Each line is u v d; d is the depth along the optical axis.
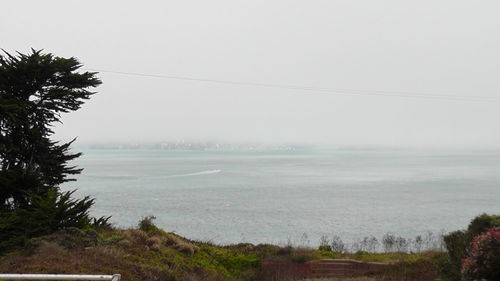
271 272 18.52
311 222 64.44
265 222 64.12
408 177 166.75
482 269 11.25
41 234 14.69
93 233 15.52
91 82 19.22
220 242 48.66
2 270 11.12
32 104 18.06
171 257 16.25
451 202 90.19
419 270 17.44
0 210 15.88
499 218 14.50
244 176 174.88
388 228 59.41
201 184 136.00
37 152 17.91
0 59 17.84
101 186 128.00
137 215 70.19
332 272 18.61
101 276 7.50
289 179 158.00
